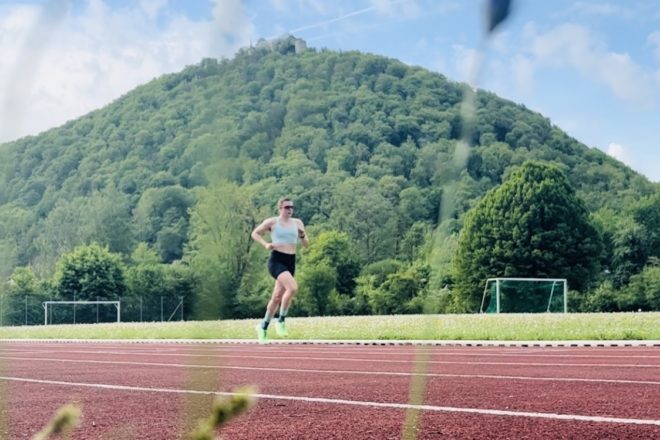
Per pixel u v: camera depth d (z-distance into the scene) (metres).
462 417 4.05
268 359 9.72
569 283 53.56
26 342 18.98
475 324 17.30
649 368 7.67
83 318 49.41
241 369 7.86
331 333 16.16
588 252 53.94
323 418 4.09
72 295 49.69
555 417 4.04
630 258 59.12
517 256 52.03
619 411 4.30
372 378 6.71
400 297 43.38
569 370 7.47
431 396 5.11
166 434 3.51
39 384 6.35
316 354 10.96
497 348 12.41
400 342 14.13
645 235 59.00
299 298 54.41
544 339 14.09
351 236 57.69
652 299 54.91
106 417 4.16
